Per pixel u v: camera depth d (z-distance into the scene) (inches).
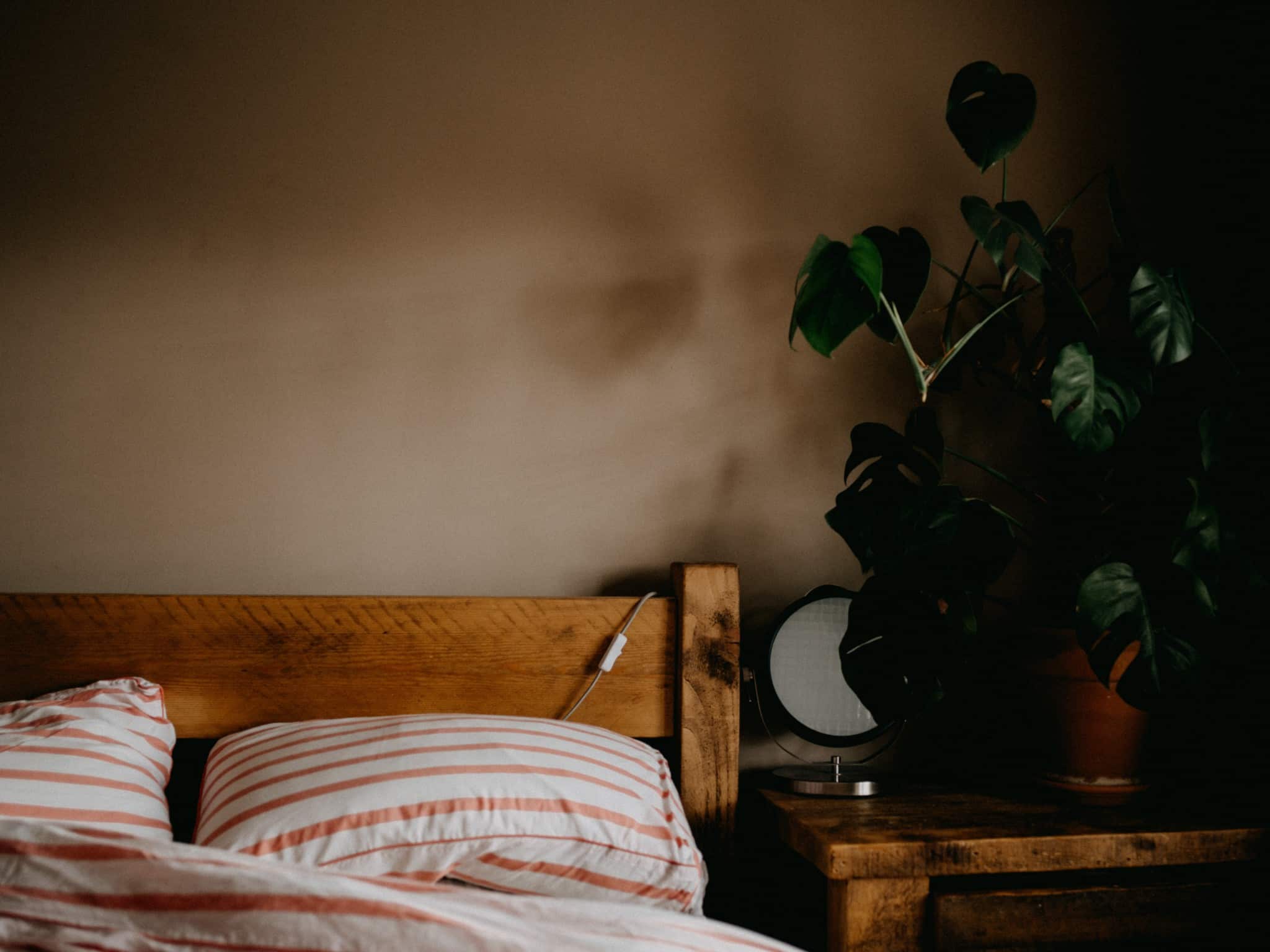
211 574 58.9
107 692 49.6
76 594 52.4
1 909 29.8
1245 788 57.6
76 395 58.3
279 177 60.6
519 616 56.0
